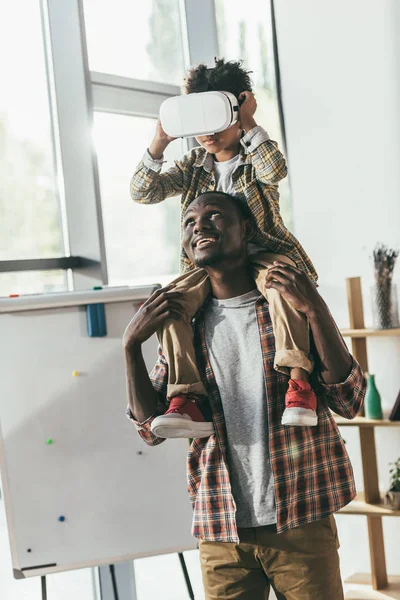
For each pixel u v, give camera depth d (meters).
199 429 2.14
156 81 4.04
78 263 3.55
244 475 2.15
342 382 2.14
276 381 2.15
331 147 3.94
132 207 3.87
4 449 2.59
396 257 3.64
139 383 2.23
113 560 2.67
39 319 2.67
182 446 2.81
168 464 2.79
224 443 2.17
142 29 3.99
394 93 3.74
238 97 2.32
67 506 2.63
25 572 2.58
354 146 3.87
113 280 3.76
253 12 4.19
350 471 2.22
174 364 2.19
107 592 3.52
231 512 2.12
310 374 2.20
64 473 2.64
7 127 3.38
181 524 2.77
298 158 4.04
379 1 3.74
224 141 2.31
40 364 2.65
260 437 2.13
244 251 2.25
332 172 3.94
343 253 3.94
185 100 2.21
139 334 2.19
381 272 3.62
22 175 3.42
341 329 3.78
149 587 3.72
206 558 2.25
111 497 2.69
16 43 3.44
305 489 2.12
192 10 4.21
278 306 2.15
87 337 2.73
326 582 2.13
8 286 3.33
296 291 2.10
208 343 2.24
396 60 3.72
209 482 2.17
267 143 2.26
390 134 3.76
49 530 2.61
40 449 2.62
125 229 3.83
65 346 2.69
